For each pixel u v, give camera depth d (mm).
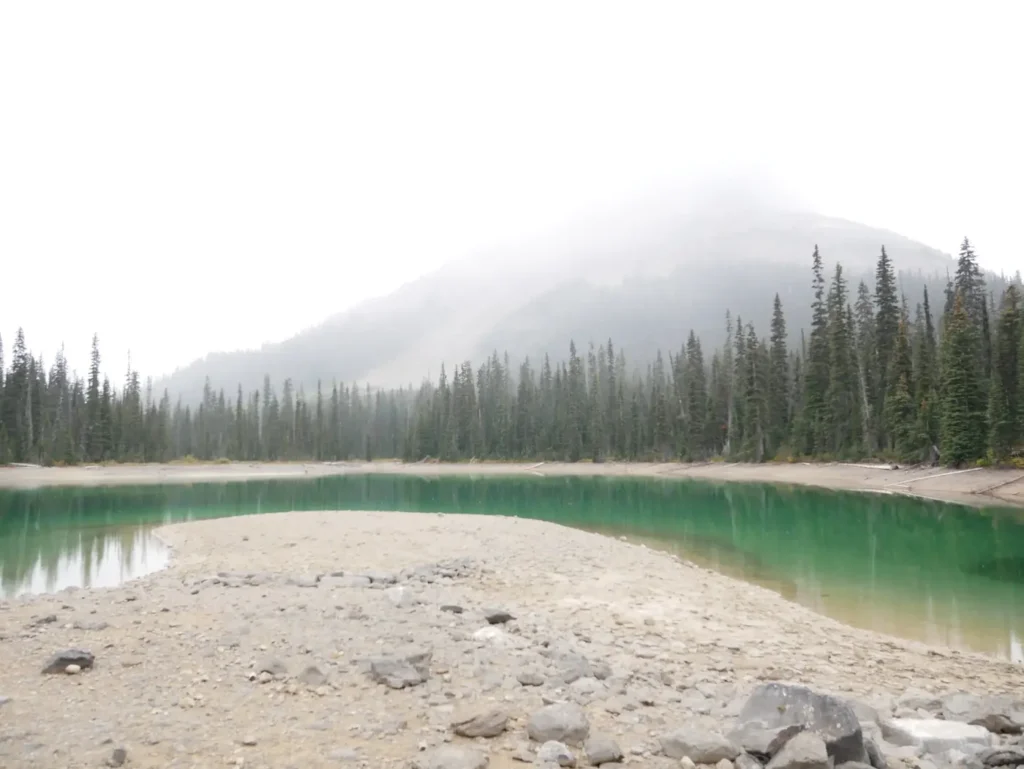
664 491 59656
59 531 32969
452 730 6641
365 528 29250
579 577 18547
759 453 80000
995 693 10047
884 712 8219
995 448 48250
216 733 6453
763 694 6867
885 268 72625
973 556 24312
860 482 56844
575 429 112938
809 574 21141
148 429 108250
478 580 17812
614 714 7340
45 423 98062
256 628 10789
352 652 9367
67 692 7684
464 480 85312
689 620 14031
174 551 25719
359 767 5715
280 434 136125
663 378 150875
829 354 75188
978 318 68312
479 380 149375
